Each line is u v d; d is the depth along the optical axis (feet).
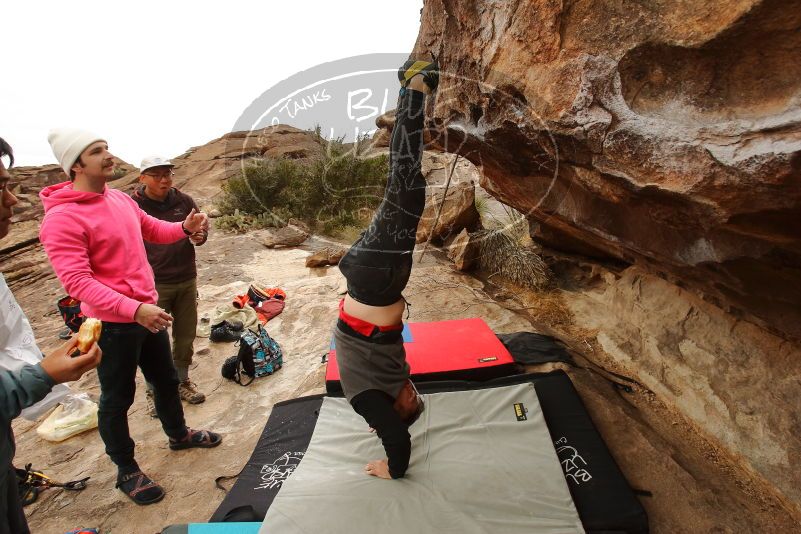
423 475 6.84
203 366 12.25
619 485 6.72
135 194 9.22
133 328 6.85
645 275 11.46
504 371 9.75
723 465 7.68
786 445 6.97
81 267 6.21
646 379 9.88
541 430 7.65
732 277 5.56
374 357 5.37
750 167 3.52
